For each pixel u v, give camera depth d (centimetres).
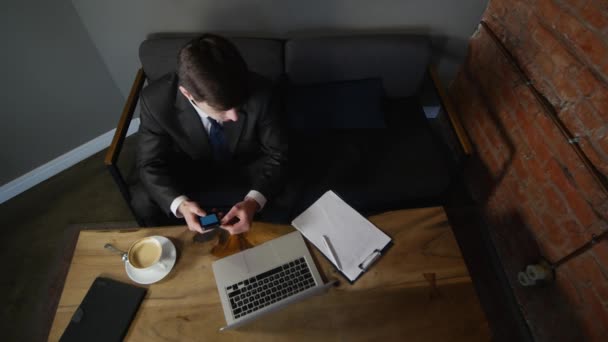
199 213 118
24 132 178
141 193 150
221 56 92
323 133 175
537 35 143
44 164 194
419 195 160
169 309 98
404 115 186
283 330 96
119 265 105
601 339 119
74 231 177
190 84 93
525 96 151
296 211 152
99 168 203
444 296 103
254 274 104
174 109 125
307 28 183
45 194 190
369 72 180
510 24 159
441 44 196
